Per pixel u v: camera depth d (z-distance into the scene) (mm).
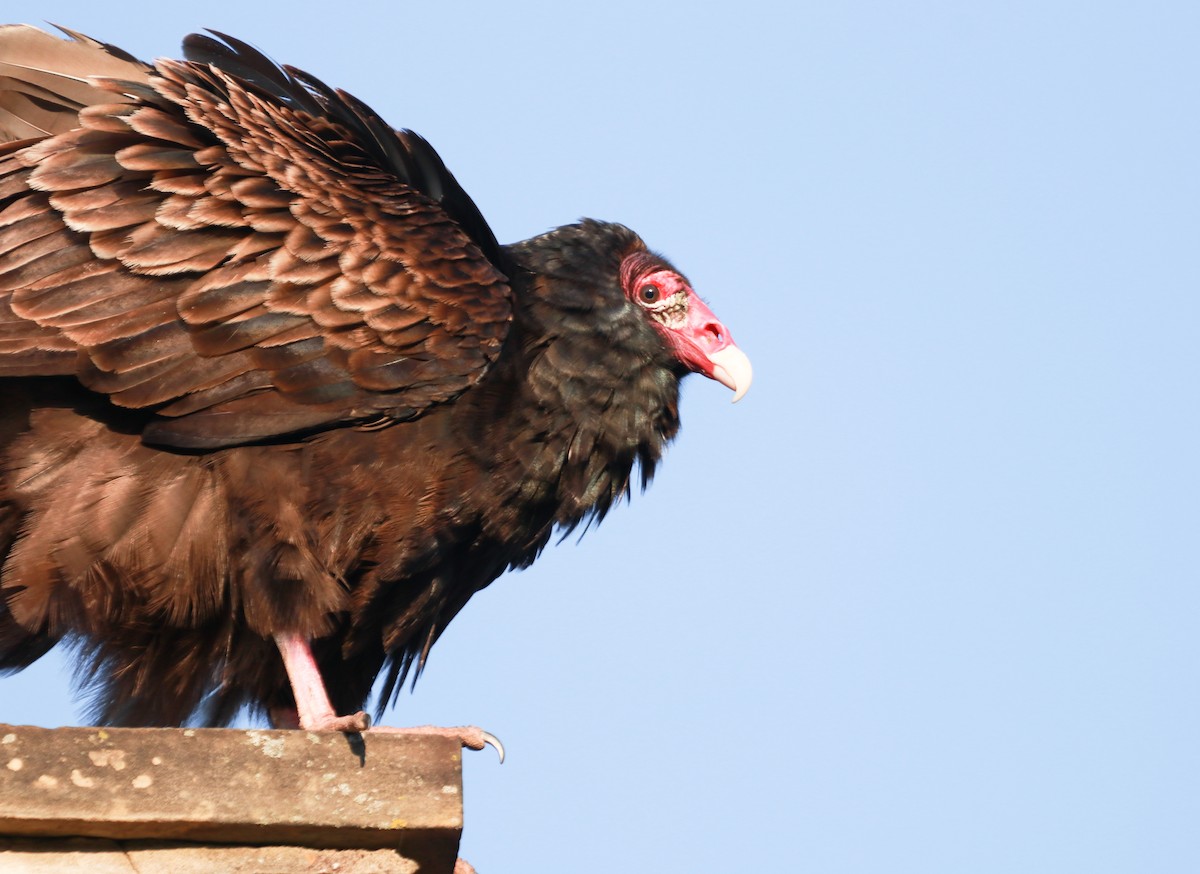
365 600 9523
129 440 9000
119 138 9438
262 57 10875
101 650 9414
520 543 10359
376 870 6969
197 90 9953
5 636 9477
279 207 9484
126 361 8891
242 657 9531
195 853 6805
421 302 9578
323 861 6938
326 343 9281
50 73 9844
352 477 9273
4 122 9867
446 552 9789
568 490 10352
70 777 6539
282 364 9180
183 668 9477
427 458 9500
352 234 9609
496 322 9852
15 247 8992
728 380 11062
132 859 6707
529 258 10766
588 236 11039
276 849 6902
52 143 9320
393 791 6973
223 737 6836
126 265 9023
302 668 9047
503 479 9828
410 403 9430
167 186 9289
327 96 10828
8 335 8789
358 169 10281
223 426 9016
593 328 10531
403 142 10828
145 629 9234
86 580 8820
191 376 9016
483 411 9742
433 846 7023
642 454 10828
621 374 10562
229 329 9109
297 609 9023
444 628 10727
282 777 6855
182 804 6652
